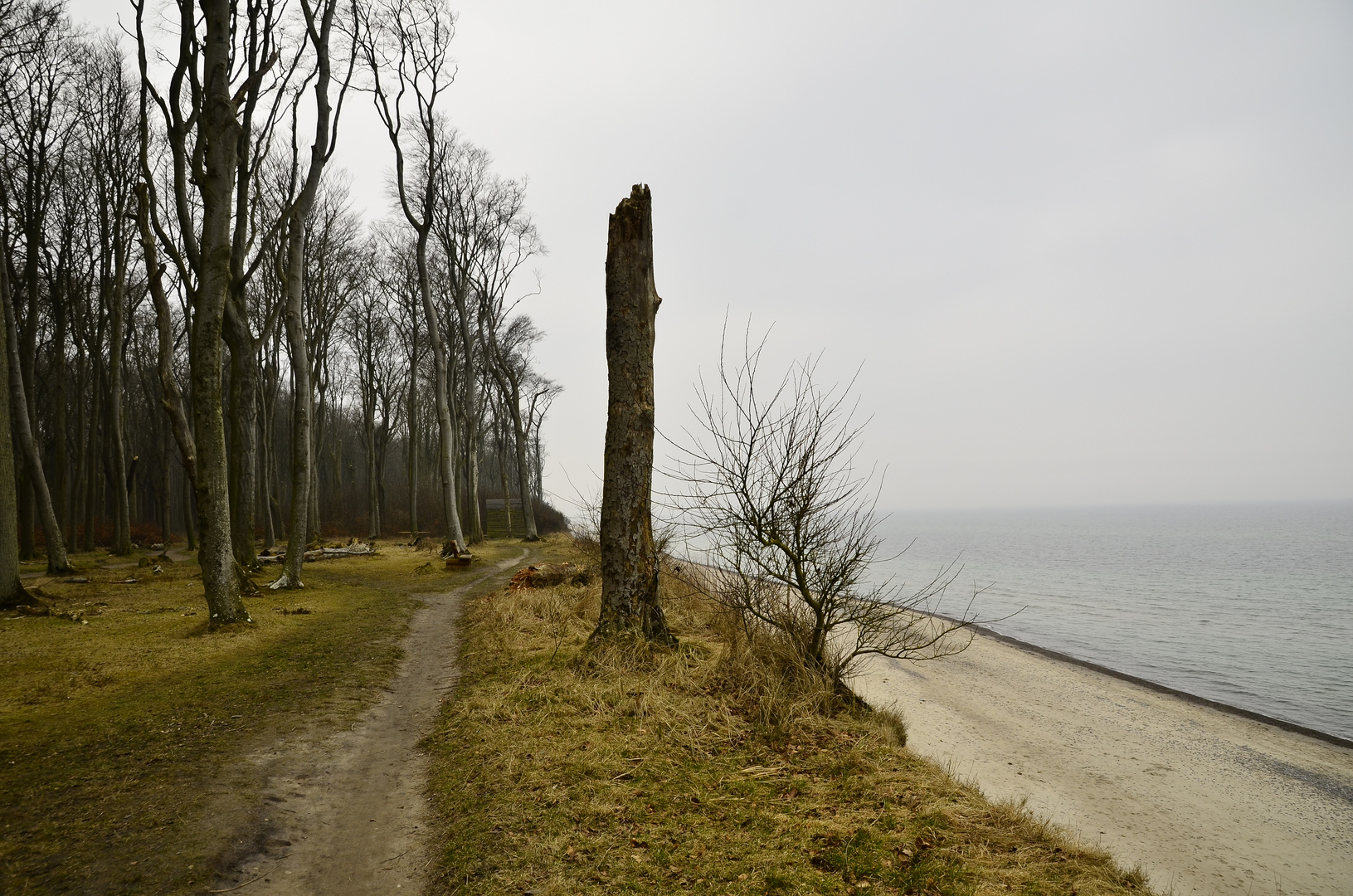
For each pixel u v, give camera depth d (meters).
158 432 36.72
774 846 4.10
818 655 7.35
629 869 3.83
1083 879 3.92
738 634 7.91
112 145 22.78
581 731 5.86
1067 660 13.30
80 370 28.59
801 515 6.90
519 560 25.70
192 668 8.16
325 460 56.94
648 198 8.34
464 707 6.68
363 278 34.44
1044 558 42.81
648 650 7.73
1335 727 9.81
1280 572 33.81
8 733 5.86
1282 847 5.66
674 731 5.85
